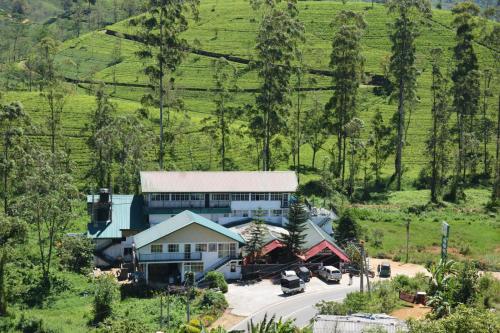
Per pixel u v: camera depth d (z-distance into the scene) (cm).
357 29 11175
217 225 7394
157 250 6950
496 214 9738
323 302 5553
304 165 11950
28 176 7481
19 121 11538
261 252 7238
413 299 5759
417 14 12681
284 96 10856
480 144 12850
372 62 17425
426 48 18138
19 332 5347
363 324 4166
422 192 10906
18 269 6844
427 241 8406
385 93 15438
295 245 7356
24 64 19900
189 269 7000
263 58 10794
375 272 7219
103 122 11175
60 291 6475
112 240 7669
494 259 7512
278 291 6662
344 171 11525
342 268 7300
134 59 19562
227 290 6650
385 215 9488
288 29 11456
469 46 12756
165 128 12625
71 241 7056
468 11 12800
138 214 8050
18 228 6600
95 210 7862
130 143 9962
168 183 8119
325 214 8519
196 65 17862
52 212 6731
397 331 4078
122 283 6888
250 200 8244
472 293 5253
